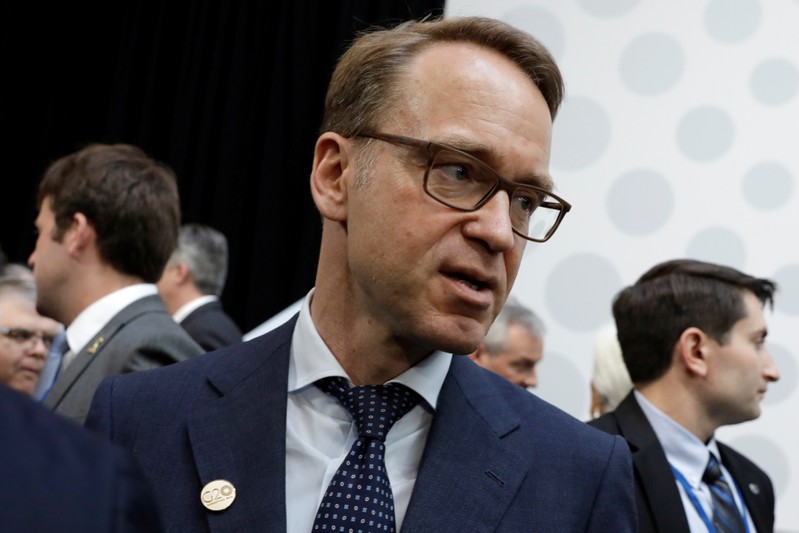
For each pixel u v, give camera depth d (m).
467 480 1.17
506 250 1.12
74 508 0.55
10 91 4.78
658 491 2.15
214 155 4.46
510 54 1.20
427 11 3.85
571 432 1.27
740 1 3.62
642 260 3.59
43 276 1.99
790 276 3.49
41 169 4.73
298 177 4.25
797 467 3.38
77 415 1.78
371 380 1.20
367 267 1.14
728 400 2.29
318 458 1.17
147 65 4.63
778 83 3.57
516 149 1.13
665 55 3.65
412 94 1.15
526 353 2.98
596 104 3.67
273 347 1.27
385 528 1.12
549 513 1.18
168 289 3.43
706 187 3.58
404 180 1.12
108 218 1.96
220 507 1.13
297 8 4.30
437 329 1.11
